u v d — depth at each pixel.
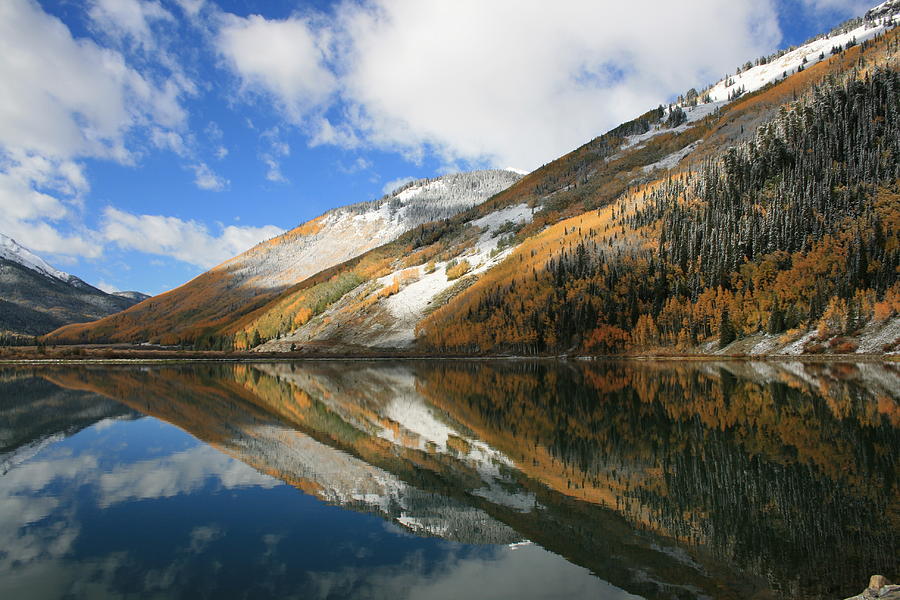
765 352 102.06
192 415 42.66
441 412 44.19
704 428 34.78
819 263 110.56
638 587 12.44
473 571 13.33
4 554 14.80
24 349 161.88
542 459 26.70
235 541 15.78
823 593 12.20
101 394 58.34
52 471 24.56
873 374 66.06
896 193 121.69
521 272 185.50
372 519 17.78
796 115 179.38
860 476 22.58
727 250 132.25
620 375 80.38
